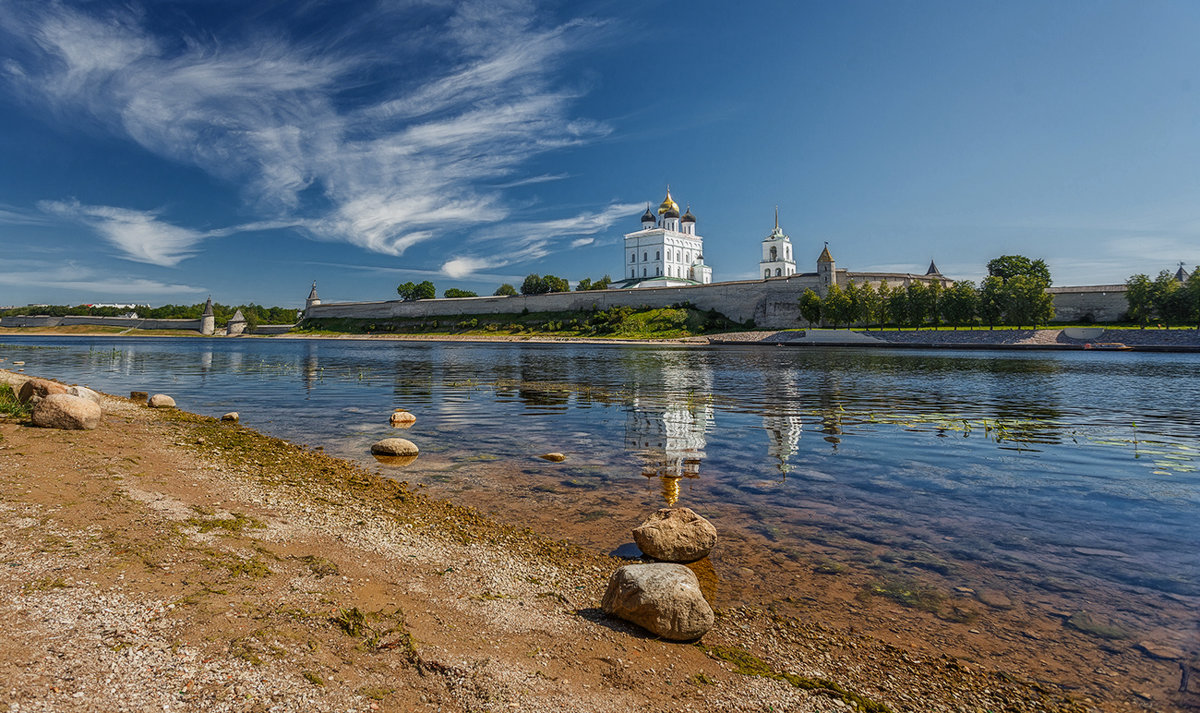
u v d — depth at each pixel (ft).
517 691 15.16
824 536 29.01
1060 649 18.90
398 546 25.84
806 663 17.85
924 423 63.52
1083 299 295.28
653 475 40.96
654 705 15.07
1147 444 52.31
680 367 149.69
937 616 21.09
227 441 49.55
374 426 61.26
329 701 13.89
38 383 54.90
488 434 56.75
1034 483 39.17
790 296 355.56
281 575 21.21
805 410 73.46
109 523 24.79
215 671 14.51
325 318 539.70
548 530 29.58
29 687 13.01
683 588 19.10
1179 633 19.74
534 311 444.55
